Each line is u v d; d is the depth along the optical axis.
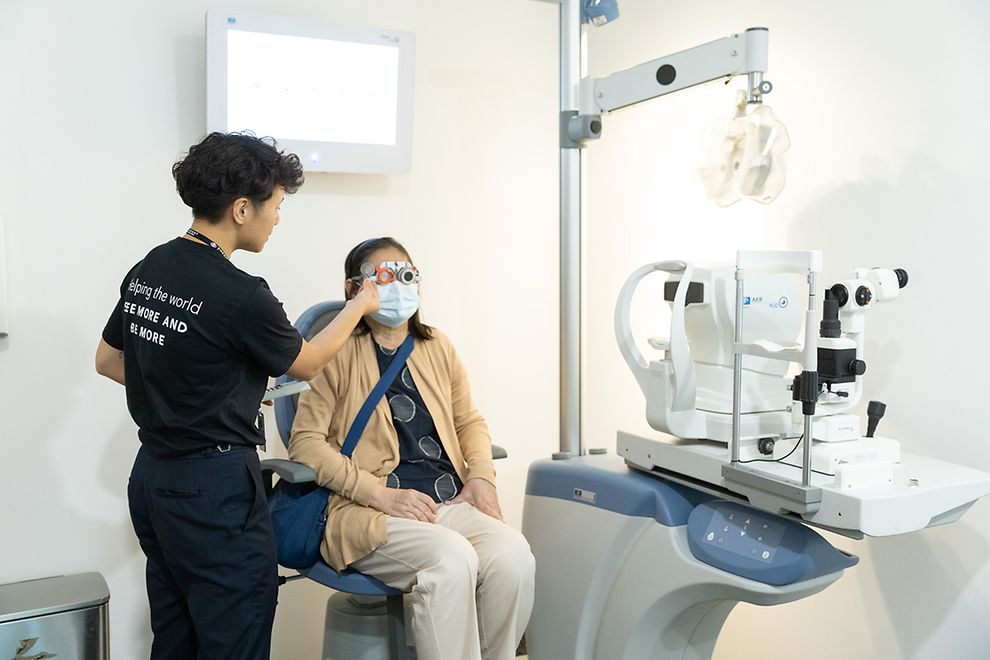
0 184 2.45
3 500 2.50
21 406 2.50
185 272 1.83
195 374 1.81
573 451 2.61
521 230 3.21
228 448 1.87
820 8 2.48
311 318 2.35
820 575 1.94
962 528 2.19
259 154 1.89
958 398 2.18
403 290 2.26
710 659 2.34
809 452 1.79
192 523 1.84
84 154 2.54
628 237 3.21
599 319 3.35
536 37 3.19
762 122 2.12
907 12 2.26
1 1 2.42
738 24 2.75
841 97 2.43
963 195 2.15
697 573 2.06
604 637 2.30
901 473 1.90
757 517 2.04
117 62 2.57
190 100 2.66
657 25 3.07
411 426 2.33
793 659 2.62
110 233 2.58
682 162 2.95
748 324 2.09
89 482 2.59
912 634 2.31
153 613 2.00
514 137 3.18
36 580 2.52
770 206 2.65
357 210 2.92
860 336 1.95
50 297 2.52
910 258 2.28
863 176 2.38
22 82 2.46
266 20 2.58
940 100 2.19
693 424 2.17
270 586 1.93
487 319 3.17
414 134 2.99
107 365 2.04
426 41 3.00
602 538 2.30
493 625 2.14
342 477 2.17
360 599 2.47
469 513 2.26
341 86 2.71
